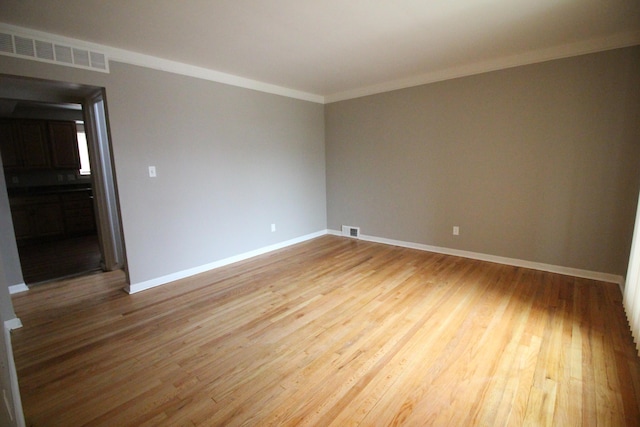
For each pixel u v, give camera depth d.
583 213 3.34
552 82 3.35
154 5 2.20
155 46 3.02
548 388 1.80
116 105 3.10
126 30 2.63
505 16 2.53
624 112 3.02
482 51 3.36
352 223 5.45
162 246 3.54
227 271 3.92
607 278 3.27
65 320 2.74
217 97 3.91
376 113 4.82
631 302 2.38
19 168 5.41
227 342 2.35
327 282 3.46
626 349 2.13
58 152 5.77
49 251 4.98
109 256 4.04
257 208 4.54
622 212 3.13
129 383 1.93
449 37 2.94
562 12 2.47
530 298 2.93
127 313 2.85
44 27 2.55
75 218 5.89
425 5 2.31
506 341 2.26
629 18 2.59
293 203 5.10
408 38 2.93
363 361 2.08
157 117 3.39
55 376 2.00
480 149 3.93
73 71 2.82
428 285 3.30
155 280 3.51
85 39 2.82
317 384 1.88
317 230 5.63
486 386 1.83
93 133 3.80
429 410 1.66
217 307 2.93
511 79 3.60
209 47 3.07
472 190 4.07
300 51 3.21
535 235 3.67
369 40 2.95
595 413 1.61
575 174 3.34
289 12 2.36
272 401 1.75
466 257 4.22
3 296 2.53
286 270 3.89
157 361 2.14
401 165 4.68
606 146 3.14
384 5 2.29
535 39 3.04
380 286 3.31
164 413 1.69
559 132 3.38
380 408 1.68
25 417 1.67
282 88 4.72
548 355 2.09
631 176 3.05
